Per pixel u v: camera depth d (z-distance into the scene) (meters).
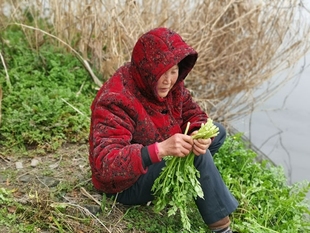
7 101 4.88
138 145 3.13
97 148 3.18
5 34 6.05
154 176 3.39
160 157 3.10
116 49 5.52
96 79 5.59
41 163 4.22
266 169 4.66
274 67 6.20
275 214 4.10
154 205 3.62
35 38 5.96
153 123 3.39
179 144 3.08
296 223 3.98
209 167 3.41
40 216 3.49
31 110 4.68
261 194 4.16
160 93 3.33
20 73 5.44
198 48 5.68
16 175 4.02
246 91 6.28
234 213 3.98
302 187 4.57
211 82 6.22
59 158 4.33
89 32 5.85
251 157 4.55
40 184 3.91
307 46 6.10
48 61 5.72
